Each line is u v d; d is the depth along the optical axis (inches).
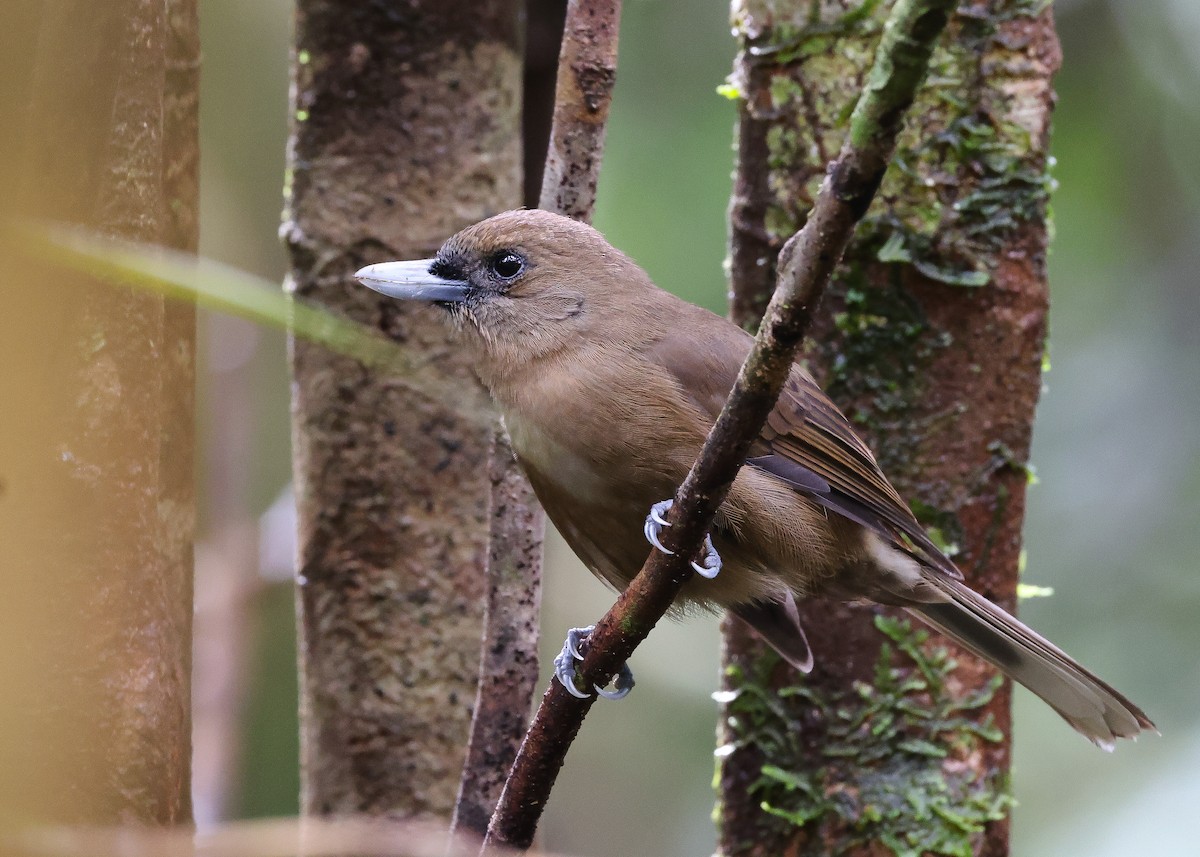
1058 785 453.4
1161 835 426.6
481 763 260.8
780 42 302.7
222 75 508.1
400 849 198.4
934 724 304.3
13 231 153.0
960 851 299.3
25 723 188.2
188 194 245.9
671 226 463.5
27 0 168.4
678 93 475.5
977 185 299.1
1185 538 458.0
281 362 520.1
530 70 379.9
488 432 318.7
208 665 418.0
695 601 305.7
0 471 181.9
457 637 317.7
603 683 210.1
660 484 287.1
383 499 318.0
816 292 175.2
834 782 305.4
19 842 176.1
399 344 317.4
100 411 196.7
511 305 299.9
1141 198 477.1
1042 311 306.7
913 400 303.7
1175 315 474.0
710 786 518.9
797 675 310.5
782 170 306.0
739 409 188.1
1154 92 475.8
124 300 199.0
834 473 296.4
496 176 326.6
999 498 306.3
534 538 264.5
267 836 178.7
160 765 206.7
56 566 193.5
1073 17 477.4
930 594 298.4
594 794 517.7
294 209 324.5
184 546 241.0
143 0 201.9
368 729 316.8
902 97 159.6
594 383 289.3
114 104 191.9
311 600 322.0
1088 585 459.5
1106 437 470.0
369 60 319.0
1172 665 447.2
